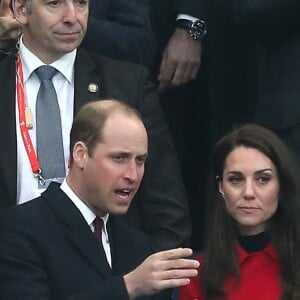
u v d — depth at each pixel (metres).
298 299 22.39
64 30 23.89
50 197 21.59
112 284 20.31
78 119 21.50
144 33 26.62
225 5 27.47
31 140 23.53
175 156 25.02
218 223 23.03
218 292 22.64
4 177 23.25
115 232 21.94
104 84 24.38
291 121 25.70
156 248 22.70
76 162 21.44
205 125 30.08
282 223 22.92
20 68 24.09
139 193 24.64
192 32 28.56
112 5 26.73
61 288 21.09
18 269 21.08
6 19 24.69
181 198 24.78
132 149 21.20
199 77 29.81
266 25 25.89
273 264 22.73
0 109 23.72
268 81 26.28
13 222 21.38
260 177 22.75
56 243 21.27
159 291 20.81
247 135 22.91
